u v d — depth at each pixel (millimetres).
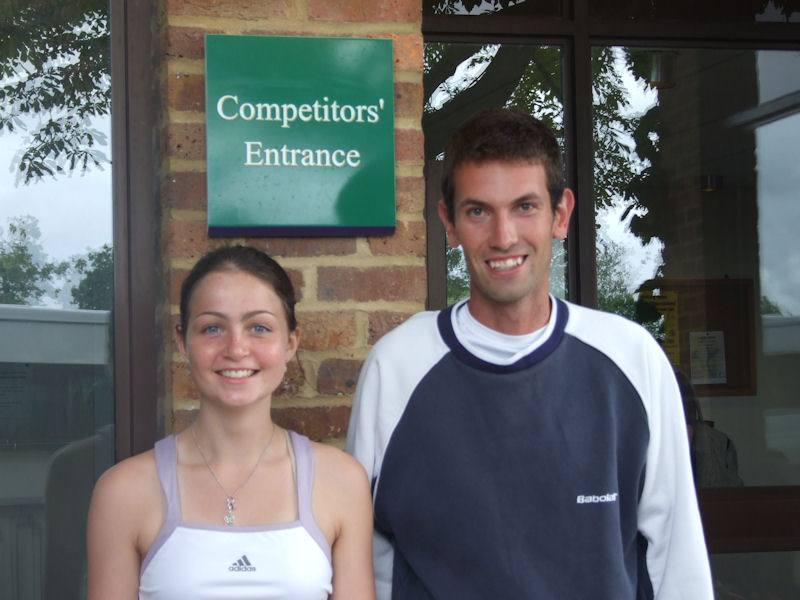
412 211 1972
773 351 3252
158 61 2043
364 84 1914
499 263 1476
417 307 1966
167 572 1380
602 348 1529
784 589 3080
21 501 2148
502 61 2975
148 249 2148
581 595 1424
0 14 2154
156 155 2105
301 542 1424
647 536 1538
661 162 3119
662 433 1530
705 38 3047
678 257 3158
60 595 2158
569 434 1475
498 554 1424
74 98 2168
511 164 1450
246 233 1883
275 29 1918
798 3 3104
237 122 1859
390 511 1513
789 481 3217
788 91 3211
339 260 1938
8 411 2141
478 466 1464
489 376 1495
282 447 1528
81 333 2170
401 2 1974
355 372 1935
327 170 1896
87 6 2174
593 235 2994
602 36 2973
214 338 1469
